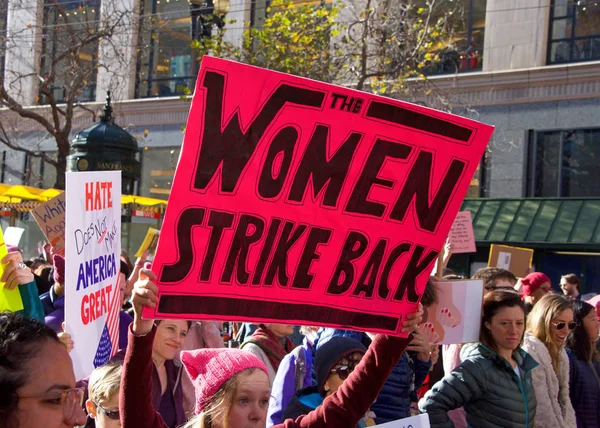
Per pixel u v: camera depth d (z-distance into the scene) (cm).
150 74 2386
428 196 308
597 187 1814
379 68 1775
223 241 280
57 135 1848
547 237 1659
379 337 318
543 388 493
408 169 303
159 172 2339
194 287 278
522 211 1759
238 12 2166
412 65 1791
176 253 274
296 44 1692
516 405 436
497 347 447
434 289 454
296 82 279
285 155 284
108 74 2334
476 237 1730
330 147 290
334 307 303
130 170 1254
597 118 1811
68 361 189
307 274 297
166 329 407
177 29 2355
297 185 288
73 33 1947
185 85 2339
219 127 273
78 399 192
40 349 182
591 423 569
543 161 1878
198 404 296
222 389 288
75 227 337
